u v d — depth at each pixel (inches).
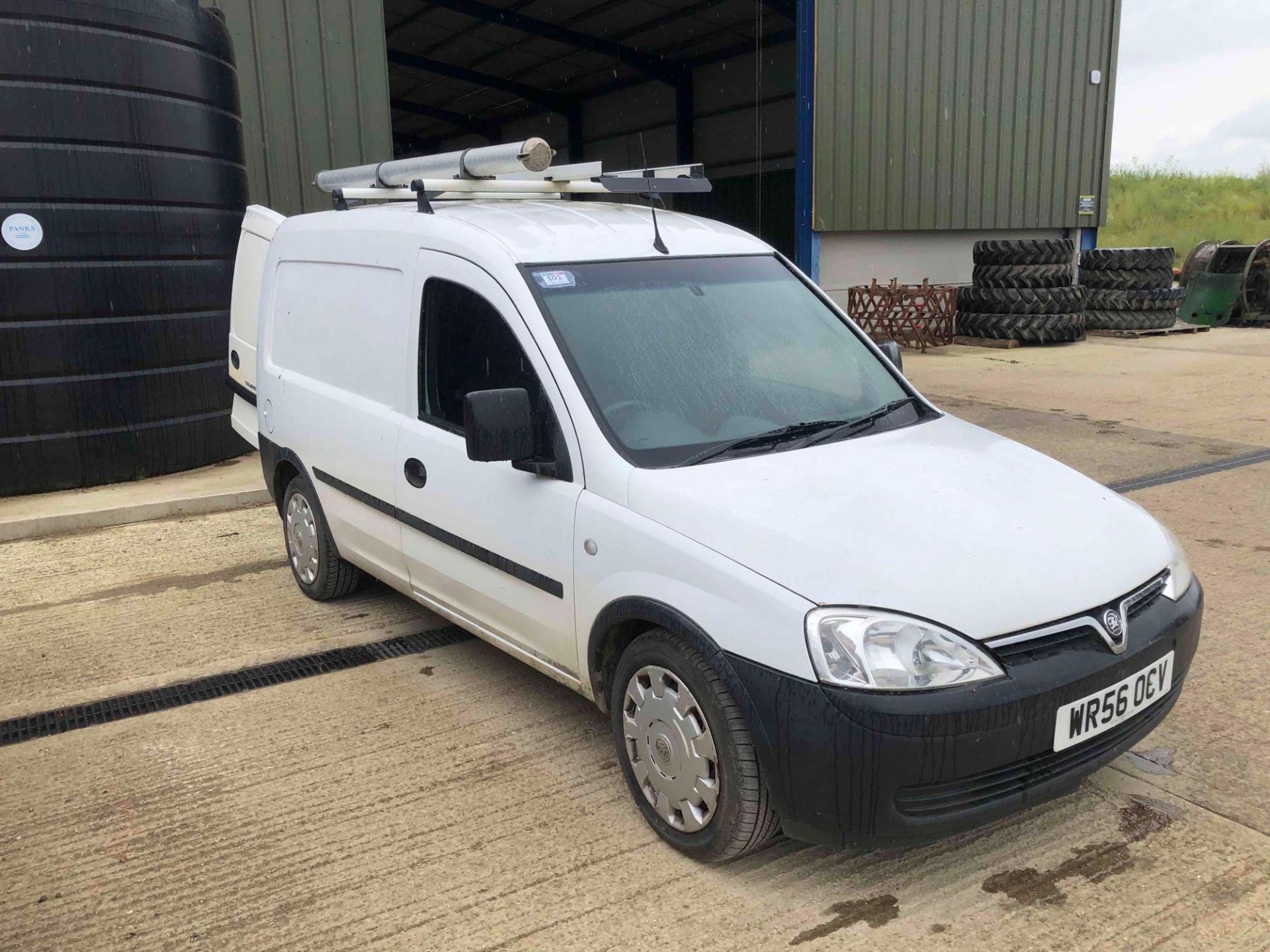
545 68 989.2
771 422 131.0
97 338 270.4
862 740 95.0
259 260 229.9
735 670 101.8
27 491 271.9
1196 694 151.9
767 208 877.2
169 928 106.2
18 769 140.5
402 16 826.8
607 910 106.9
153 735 149.2
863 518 108.8
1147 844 116.0
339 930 105.1
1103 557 110.6
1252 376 449.7
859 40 589.0
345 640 182.5
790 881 111.3
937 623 97.5
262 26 369.1
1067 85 676.1
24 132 251.1
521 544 131.6
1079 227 711.1
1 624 193.2
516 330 132.1
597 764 137.8
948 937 101.7
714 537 107.4
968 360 530.0
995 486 120.5
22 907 110.3
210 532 251.1
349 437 169.8
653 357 131.9
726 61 906.7
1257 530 227.5
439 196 164.6
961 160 644.7
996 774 99.8
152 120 271.0
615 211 160.2
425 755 141.3
